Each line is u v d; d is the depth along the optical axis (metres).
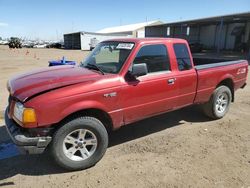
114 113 3.94
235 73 5.97
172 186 3.34
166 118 5.91
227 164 3.88
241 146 4.49
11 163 3.92
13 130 3.45
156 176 3.56
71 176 3.58
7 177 3.55
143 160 4.00
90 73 4.01
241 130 5.22
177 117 5.98
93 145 3.77
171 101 4.71
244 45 31.38
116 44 4.54
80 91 3.52
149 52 4.34
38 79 3.79
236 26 33.69
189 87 4.95
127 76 4.04
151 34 45.28
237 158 4.06
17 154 4.19
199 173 3.63
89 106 3.59
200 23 34.94
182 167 3.79
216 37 36.75
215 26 36.62
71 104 3.44
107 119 4.01
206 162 3.94
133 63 4.13
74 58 25.53
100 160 4.00
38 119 3.26
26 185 3.38
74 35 55.44
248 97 7.91
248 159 4.04
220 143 4.61
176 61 4.73
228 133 5.07
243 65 6.25
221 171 3.68
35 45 62.78
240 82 6.21
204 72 5.19
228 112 6.38
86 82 3.64
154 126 5.43
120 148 4.41
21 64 18.83
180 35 40.88
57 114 3.35
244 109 6.64
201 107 5.79
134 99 4.12
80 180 3.48
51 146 3.49
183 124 5.56
